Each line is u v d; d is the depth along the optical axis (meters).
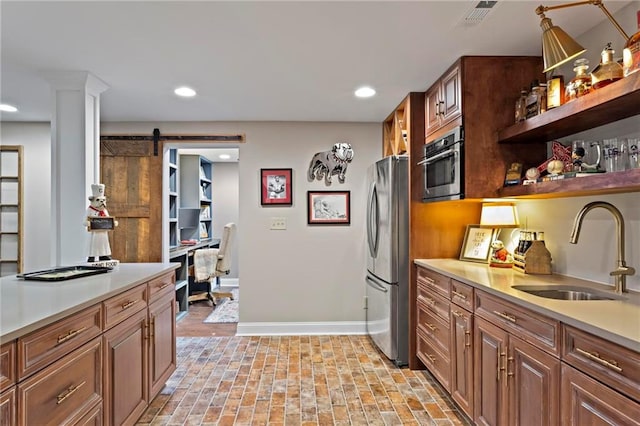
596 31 2.01
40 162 3.95
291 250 3.97
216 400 2.52
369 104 3.37
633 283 1.77
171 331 2.70
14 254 3.96
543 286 1.93
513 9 1.82
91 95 2.70
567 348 1.35
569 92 1.84
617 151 1.70
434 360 2.62
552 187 1.84
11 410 1.21
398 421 2.27
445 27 2.00
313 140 3.98
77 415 1.54
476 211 3.06
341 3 1.75
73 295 1.70
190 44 2.16
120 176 3.88
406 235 3.10
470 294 2.10
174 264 2.81
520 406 1.64
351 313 4.01
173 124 3.91
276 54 2.31
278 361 3.20
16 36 2.04
